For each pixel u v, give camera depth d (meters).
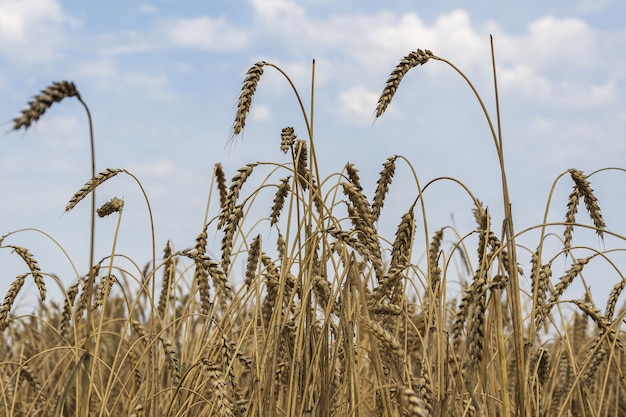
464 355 1.31
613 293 1.46
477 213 1.62
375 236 1.38
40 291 1.49
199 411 1.45
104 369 1.88
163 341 1.41
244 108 1.27
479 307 1.26
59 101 1.04
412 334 1.52
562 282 1.46
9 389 1.63
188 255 1.35
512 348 1.71
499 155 1.31
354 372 1.26
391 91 1.31
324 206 1.34
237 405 1.32
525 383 1.30
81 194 1.36
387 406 1.21
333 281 1.36
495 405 1.39
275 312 1.29
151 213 1.46
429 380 1.27
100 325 1.36
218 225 1.34
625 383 1.40
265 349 1.29
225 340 1.35
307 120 1.34
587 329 1.99
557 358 1.64
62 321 1.57
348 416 1.26
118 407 1.68
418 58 1.33
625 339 1.66
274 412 1.28
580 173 1.46
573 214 1.49
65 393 1.17
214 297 1.53
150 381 1.42
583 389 1.52
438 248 1.63
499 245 1.38
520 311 1.28
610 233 1.38
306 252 1.32
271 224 1.40
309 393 1.31
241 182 1.34
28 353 2.07
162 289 1.81
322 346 1.31
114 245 1.41
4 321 1.48
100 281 1.55
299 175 1.34
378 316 1.35
